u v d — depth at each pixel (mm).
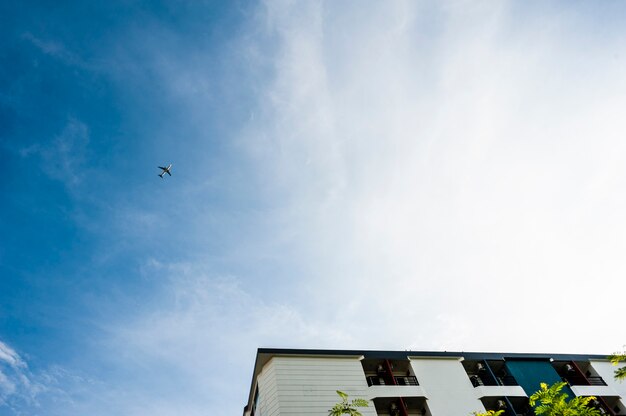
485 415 25344
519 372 36312
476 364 37125
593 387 35781
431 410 30781
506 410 32719
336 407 23484
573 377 38875
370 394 30016
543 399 24344
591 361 39594
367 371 34812
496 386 33250
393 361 34688
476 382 35438
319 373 30453
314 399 28312
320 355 31953
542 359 38469
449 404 31438
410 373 34594
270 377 29672
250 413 36312
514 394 32875
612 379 38062
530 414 33031
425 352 35750
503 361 37312
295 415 26953
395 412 30375
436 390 32344
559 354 39188
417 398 31219
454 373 34469
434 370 34312
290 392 28328
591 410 23281
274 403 27828
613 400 36000
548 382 35812
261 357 30906
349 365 32031
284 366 30250
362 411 28484
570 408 23203
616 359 26078
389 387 30812
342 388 29797
